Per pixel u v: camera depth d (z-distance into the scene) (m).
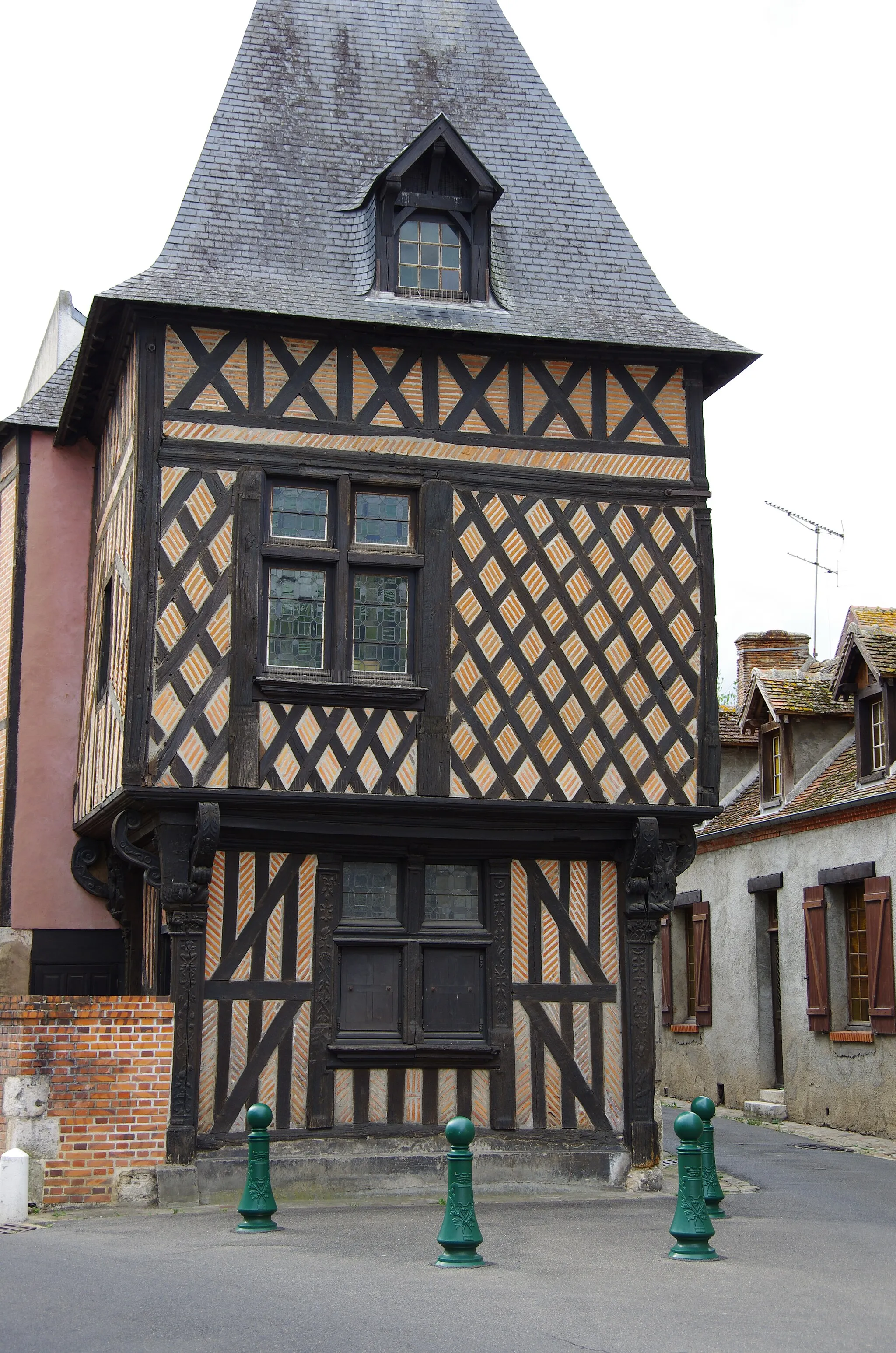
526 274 12.47
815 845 16.77
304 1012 10.91
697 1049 19.73
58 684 13.73
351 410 11.38
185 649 10.75
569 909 11.56
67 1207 10.14
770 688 17.97
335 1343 6.02
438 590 11.27
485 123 13.33
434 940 11.27
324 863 11.13
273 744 10.80
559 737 11.32
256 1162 9.26
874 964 15.22
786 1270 7.78
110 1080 10.38
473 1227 7.84
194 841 10.60
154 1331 6.29
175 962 10.63
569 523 11.63
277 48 13.08
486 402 11.66
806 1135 15.68
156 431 10.97
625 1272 7.61
